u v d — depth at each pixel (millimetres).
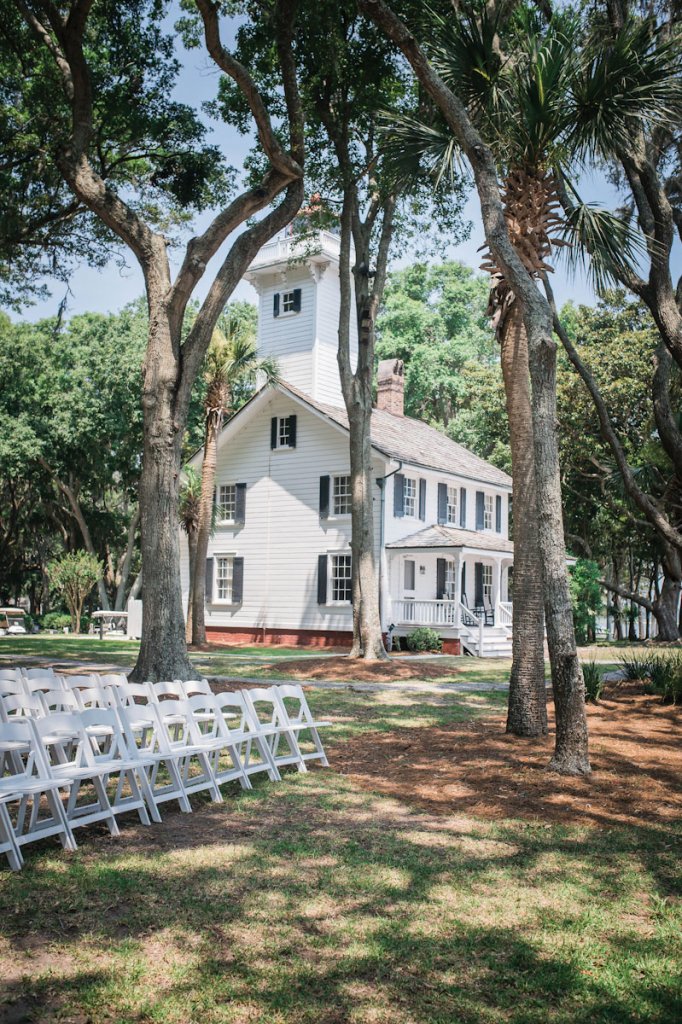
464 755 8898
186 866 5281
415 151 10617
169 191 17219
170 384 12984
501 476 35469
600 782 7617
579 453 34344
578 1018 3502
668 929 4438
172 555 12969
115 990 3621
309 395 31562
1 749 5703
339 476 28969
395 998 3656
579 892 4992
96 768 5910
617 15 12594
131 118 15727
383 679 17125
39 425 37312
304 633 29266
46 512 45281
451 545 26641
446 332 48500
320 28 14234
